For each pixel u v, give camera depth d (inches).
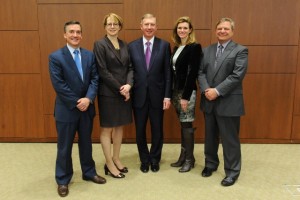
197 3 141.2
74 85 99.1
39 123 154.6
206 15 142.0
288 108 150.2
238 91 105.3
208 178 115.5
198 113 151.0
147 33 111.3
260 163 129.6
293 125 151.9
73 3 142.4
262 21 142.0
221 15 141.9
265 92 148.8
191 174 119.0
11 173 120.4
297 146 150.6
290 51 144.7
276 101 149.6
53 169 124.2
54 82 97.0
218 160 120.4
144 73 112.3
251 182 112.4
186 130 118.3
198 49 108.9
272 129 152.6
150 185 110.2
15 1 142.3
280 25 142.3
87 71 101.7
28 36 145.7
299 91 148.4
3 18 144.0
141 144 120.9
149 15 112.0
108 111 108.7
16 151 144.4
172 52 118.5
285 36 143.2
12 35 145.7
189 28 111.0
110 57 105.8
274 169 123.7
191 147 120.3
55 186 110.0
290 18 141.6
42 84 150.6
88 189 107.3
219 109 105.8
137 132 119.1
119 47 110.3
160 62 112.9
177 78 113.3
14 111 153.5
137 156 138.4
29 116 154.0
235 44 105.0
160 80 114.9
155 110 116.4
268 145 151.8
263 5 140.8
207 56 109.0
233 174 111.1
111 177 116.4
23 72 149.6
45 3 142.5
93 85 103.8
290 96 148.9
